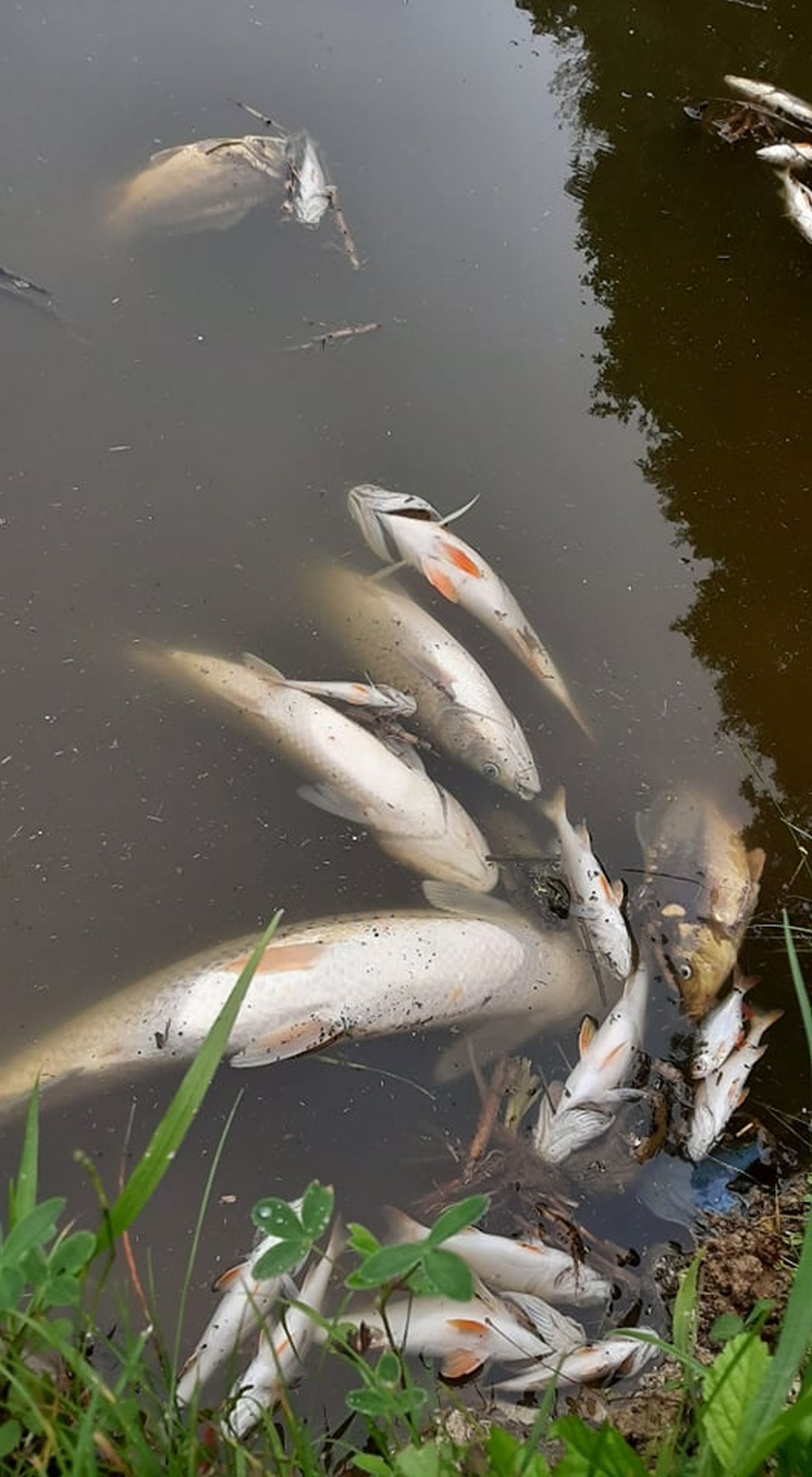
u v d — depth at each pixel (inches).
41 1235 27.9
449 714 52.0
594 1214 41.6
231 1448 32.0
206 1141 42.1
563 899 48.3
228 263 63.7
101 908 46.0
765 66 81.0
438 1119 42.9
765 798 50.8
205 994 44.5
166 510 54.9
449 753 52.1
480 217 67.9
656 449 60.1
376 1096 43.4
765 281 68.2
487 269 65.6
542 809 50.2
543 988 46.4
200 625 52.2
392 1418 32.9
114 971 44.9
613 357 63.3
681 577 56.3
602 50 79.4
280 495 55.8
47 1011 44.0
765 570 56.8
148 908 46.2
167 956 45.2
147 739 49.4
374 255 65.2
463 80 75.0
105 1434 29.6
